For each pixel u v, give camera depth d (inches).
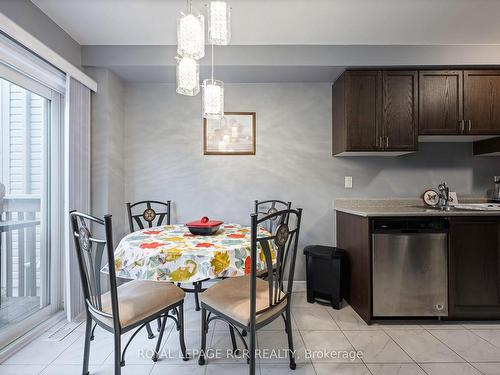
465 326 79.4
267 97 109.1
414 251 80.0
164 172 108.3
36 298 79.5
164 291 61.8
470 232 80.2
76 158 84.4
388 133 94.0
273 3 71.3
